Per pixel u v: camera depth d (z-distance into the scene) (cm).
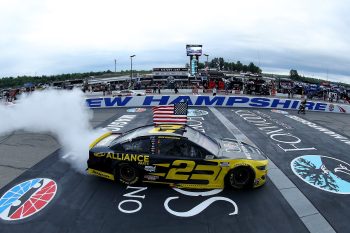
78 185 715
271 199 664
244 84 3641
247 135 1295
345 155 1022
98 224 563
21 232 538
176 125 801
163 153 689
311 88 3628
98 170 722
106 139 788
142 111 1997
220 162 678
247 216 595
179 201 646
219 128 1438
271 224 571
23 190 689
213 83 3594
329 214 610
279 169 854
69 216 587
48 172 790
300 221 583
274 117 1847
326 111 2353
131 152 697
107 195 667
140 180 704
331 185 752
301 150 1069
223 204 638
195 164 679
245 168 684
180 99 2275
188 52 5119
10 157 911
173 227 557
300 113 2130
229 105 2277
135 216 590
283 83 3947
